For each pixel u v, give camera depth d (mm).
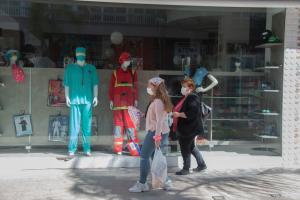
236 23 8945
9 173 7754
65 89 8375
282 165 8547
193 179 7445
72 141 8367
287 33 8344
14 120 8633
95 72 8438
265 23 8883
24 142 8656
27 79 8633
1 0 8414
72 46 8750
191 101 7348
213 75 9016
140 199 6230
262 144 8992
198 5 8102
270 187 6992
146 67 8875
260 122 9031
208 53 8992
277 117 8727
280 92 8555
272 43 8523
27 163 7980
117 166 8234
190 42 8953
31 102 8664
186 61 8938
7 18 8469
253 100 9109
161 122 6309
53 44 8695
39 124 8695
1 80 8547
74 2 8555
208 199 6266
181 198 6297
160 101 6336
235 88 9078
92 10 8695
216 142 9055
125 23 8805
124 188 6801
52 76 8711
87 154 8422
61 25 8680
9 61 8547
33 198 6230
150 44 8875
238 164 8453
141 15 8805
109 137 8742
